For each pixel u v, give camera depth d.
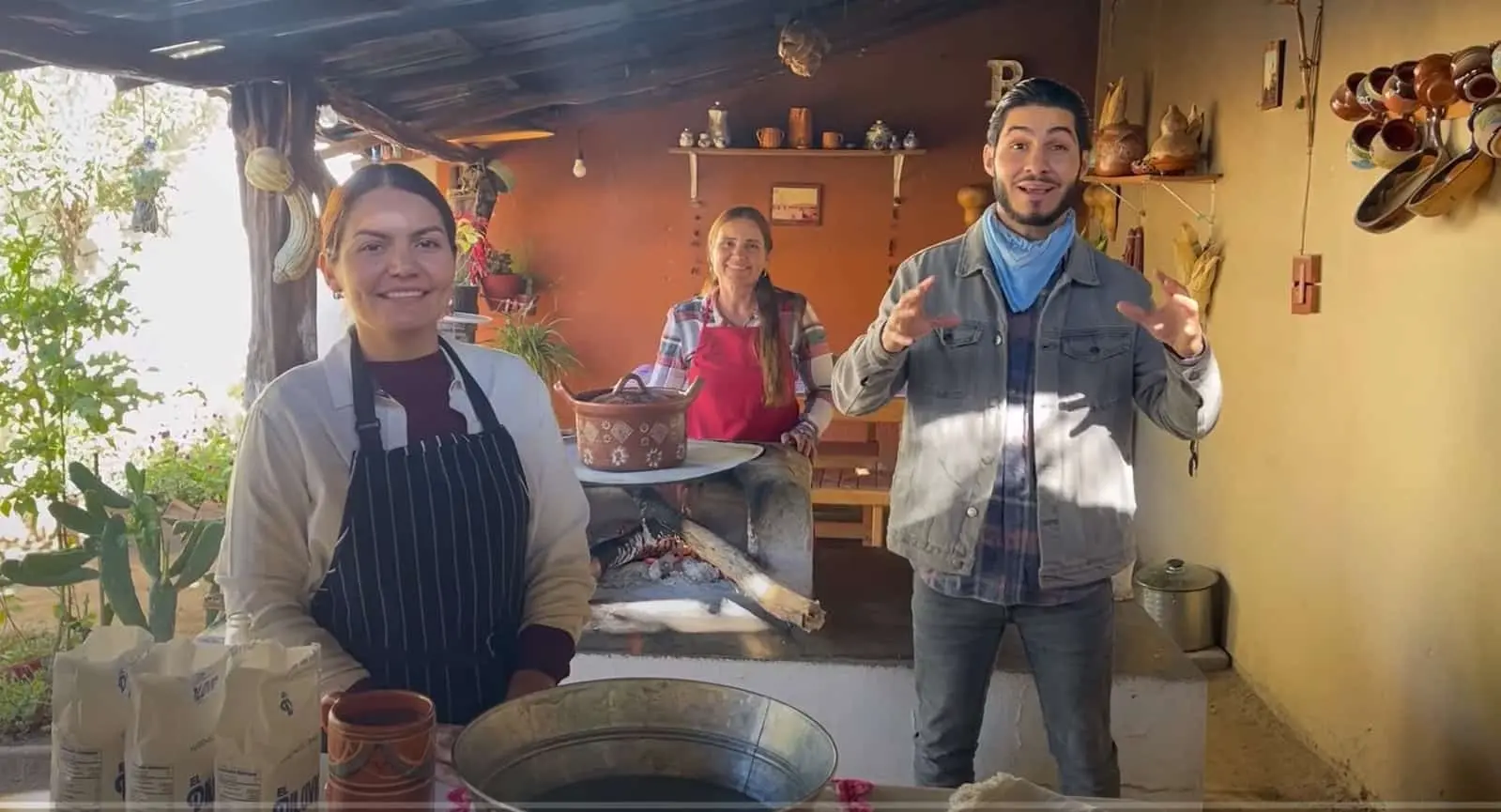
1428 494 2.60
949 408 1.96
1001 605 1.95
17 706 3.33
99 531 2.93
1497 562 2.32
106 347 6.23
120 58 2.79
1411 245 2.69
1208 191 4.18
